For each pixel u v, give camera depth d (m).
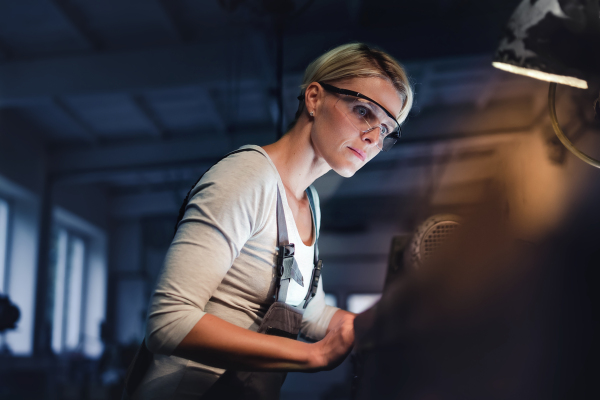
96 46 7.93
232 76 7.44
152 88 7.62
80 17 7.41
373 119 1.02
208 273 0.85
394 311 0.43
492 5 6.05
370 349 0.48
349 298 13.68
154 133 10.99
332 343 0.76
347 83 1.04
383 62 1.06
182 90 9.14
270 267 0.99
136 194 15.03
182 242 0.87
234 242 0.89
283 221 0.99
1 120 10.18
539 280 0.37
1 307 2.66
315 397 12.07
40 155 11.30
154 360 0.98
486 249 0.38
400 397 0.42
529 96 8.52
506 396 0.37
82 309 14.46
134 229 15.24
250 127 10.42
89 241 14.88
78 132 11.08
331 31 6.43
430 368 0.40
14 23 7.42
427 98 9.08
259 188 0.94
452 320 0.39
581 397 0.35
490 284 0.38
